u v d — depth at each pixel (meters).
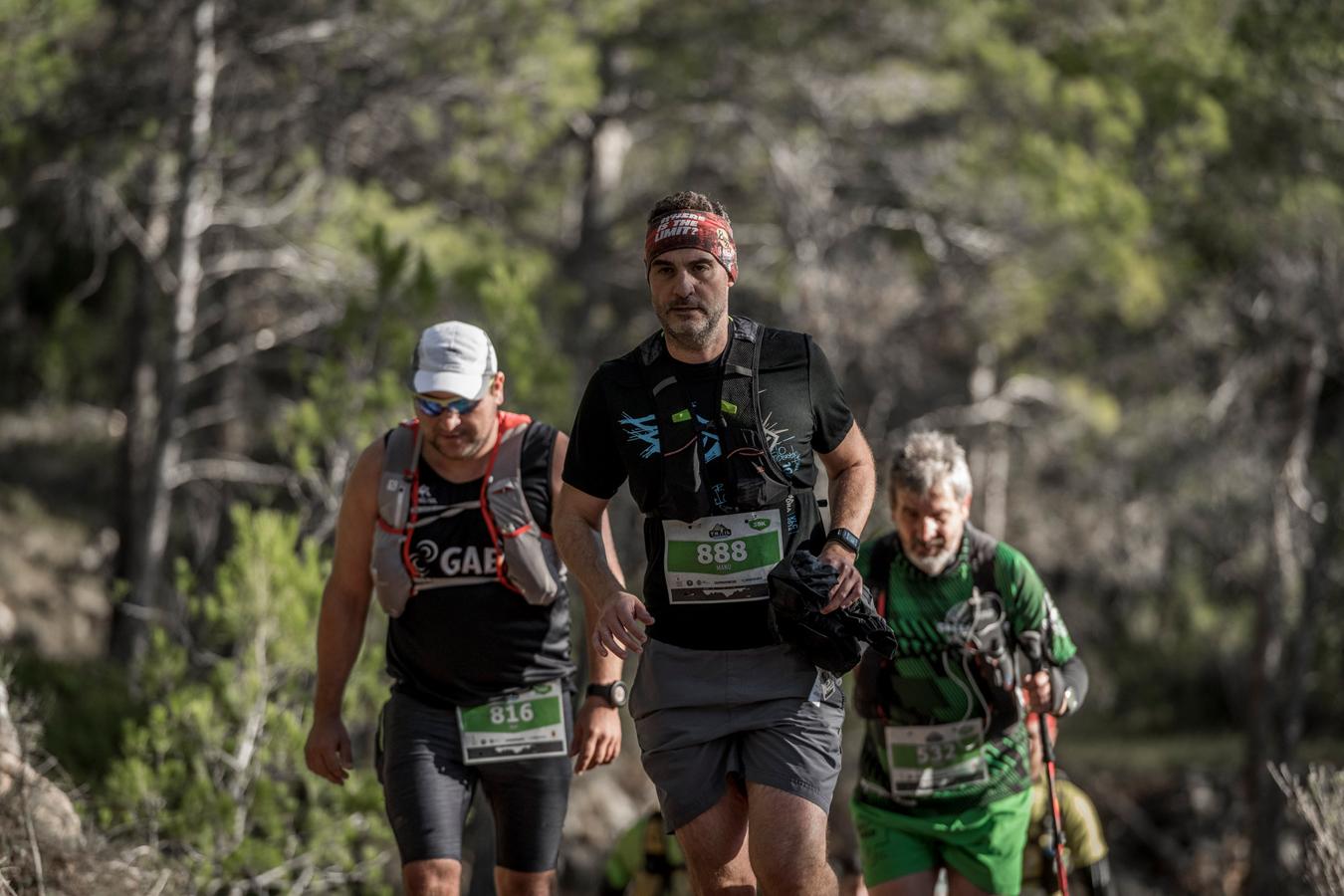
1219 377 84.38
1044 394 82.88
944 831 19.19
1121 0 64.19
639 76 68.38
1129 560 84.94
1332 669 84.81
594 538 14.72
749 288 73.62
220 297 64.75
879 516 37.91
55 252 65.50
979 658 18.77
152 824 23.03
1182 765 84.44
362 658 26.38
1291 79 60.31
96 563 80.69
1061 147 66.00
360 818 25.41
